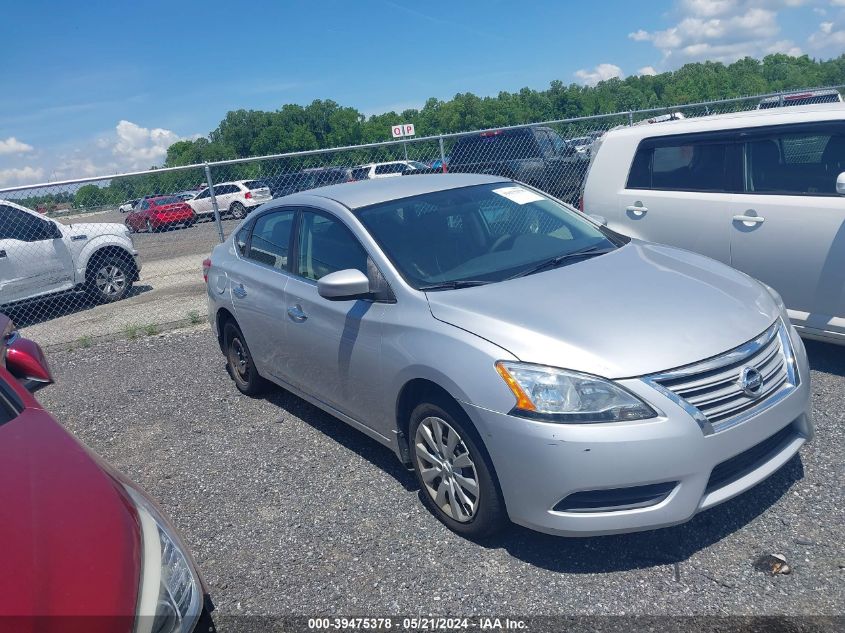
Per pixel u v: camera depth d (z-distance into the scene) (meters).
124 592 2.02
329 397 4.42
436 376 3.35
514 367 3.09
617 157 6.14
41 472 2.53
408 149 10.54
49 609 1.91
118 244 10.65
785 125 5.09
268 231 5.16
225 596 3.30
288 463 4.54
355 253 4.14
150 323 8.68
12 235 9.70
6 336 3.95
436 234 4.16
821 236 4.76
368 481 4.18
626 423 2.92
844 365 4.98
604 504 3.00
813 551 3.11
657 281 3.65
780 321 3.55
